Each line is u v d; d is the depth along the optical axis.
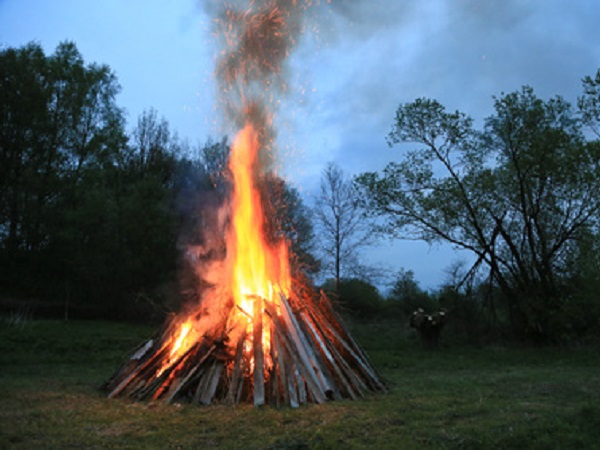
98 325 21.09
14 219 26.30
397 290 31.06
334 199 31.91
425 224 22.89
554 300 21.25
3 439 5.68
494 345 21.20
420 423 6.35
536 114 21.28
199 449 5.40
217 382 7.91
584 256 21.58
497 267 22.25
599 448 5.16
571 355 17.47
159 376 8.24
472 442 5.44
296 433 5.96
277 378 7.77
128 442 5.68
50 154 29.34
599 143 20.16
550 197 22.08
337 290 29.05
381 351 18.42
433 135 22.20
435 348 19.73
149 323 22.95
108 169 31.41
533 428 5.80
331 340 9.50
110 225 23.75
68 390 9.07
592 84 20.11
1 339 16.86
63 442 5.66
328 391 8.09
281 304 9.02
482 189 21.88
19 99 27.44
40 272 25.77
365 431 6.03
